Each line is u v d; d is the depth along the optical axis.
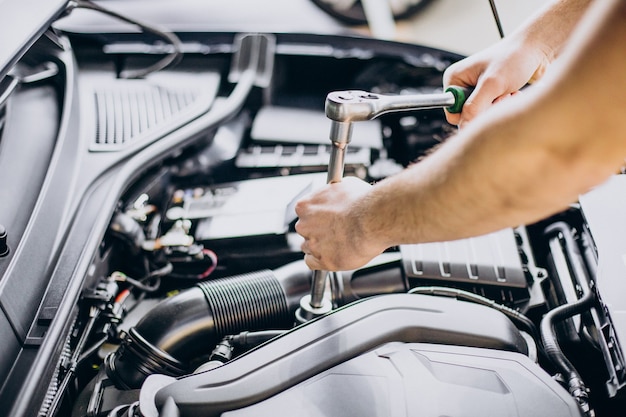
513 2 2.12
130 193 1.35
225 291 1.13
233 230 1.31
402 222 0.76
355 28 1.87
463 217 0.70
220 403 0.86
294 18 1.85
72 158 1.23
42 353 0.90
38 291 0.98
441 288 1.10
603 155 0.58
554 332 1.05
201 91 1.58
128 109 1.47
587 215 1.07
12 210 1.05
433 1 2.07
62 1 1.25
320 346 0.91
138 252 1.27
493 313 0.98
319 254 0.90
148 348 1.04
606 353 0.96
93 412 0.99
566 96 0.57
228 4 1.88
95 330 1.14
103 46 1.69
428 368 0.89
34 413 0.85
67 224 1.09
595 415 1.07
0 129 1.17
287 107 1.74
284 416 0.84
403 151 1.61
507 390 0.86
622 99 0.55
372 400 0.85
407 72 1.73
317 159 1.51
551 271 1.25
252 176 1.53
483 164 0.64
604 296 0.94
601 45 0.54
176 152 1.43
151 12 1.83
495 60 1.04
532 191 0.63
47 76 1.38
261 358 0.90
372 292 1.16
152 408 0.87
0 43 1.08
